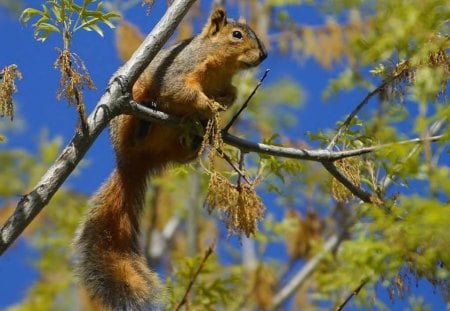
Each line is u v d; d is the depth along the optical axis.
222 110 12.34
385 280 11.80
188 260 14.34
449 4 12.34
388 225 11.40
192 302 14.20
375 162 12.28
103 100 10.98
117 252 12.42
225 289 14.35
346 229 17.88
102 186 12.87
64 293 16.94
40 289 17.11
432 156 11.64
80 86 10.37
